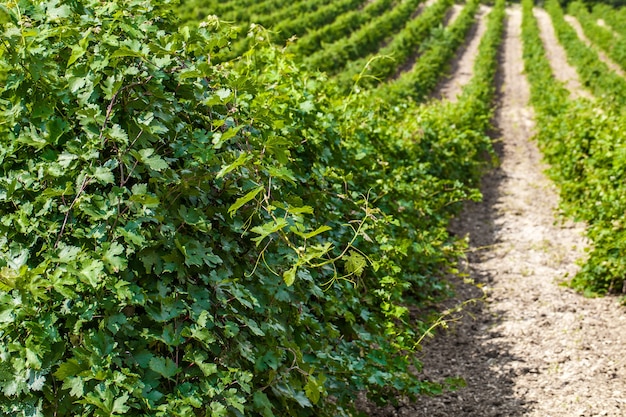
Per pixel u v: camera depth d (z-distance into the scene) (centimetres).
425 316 503
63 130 207
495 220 804
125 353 195
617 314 514
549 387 408
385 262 393
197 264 208
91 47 229
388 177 507
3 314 183
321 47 2633
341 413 289
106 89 208
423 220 604
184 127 237
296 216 225
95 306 190
